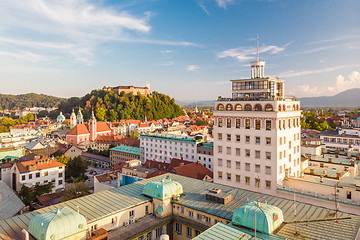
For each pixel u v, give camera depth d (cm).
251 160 7025
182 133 19950
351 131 13488
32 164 11344
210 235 3297
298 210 4162
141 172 10206
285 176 6988
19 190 10794
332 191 5956
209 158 12950
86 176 14600
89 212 4053
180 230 4553
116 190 5059
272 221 3484
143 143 16238
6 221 3725
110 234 3922
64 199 10200
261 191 6850
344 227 3566
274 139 6581
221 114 7581
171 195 4672
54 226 3222
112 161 18025
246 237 3244
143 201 4559
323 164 8069
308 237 3338
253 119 6931
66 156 15438
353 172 7625
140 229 4112
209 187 5328
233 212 4059
